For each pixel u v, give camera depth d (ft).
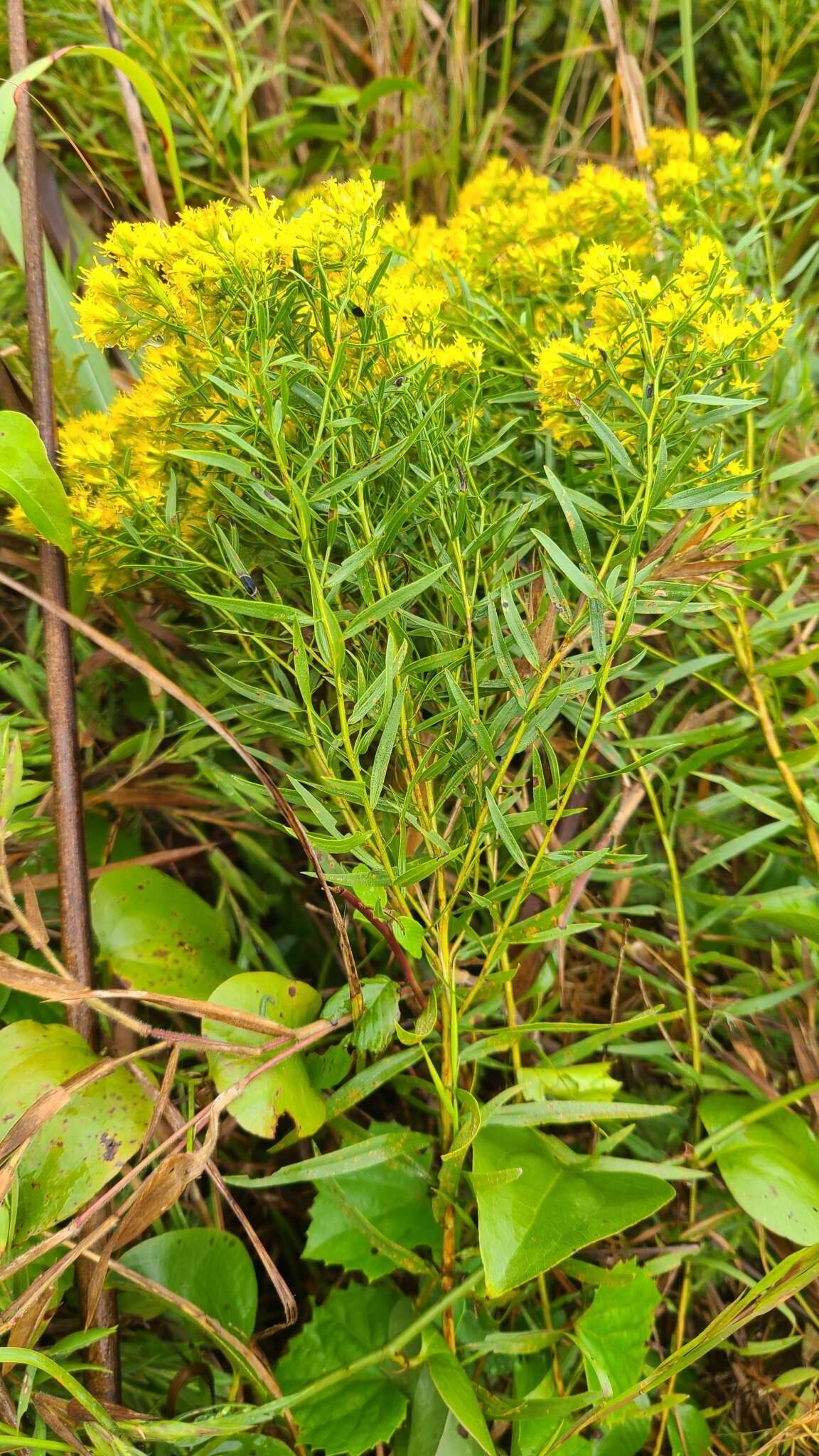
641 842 2.19
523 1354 1.80
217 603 1.26
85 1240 1.43
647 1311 1.66
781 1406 1.85
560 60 3.42
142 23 2.52
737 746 1.88
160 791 2.10
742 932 2.14
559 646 1.70
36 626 2.15
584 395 1.53
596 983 2.18
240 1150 2.11
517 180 2.19
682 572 1.45
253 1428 1.76
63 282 2.25
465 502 1.43
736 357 1.40
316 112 3.33
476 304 1.82
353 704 1.68
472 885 1.92
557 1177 1.65
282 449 1.26
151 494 1.50
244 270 1.30
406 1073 2.08
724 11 2.72
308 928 2.30
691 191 2.02
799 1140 1.80
